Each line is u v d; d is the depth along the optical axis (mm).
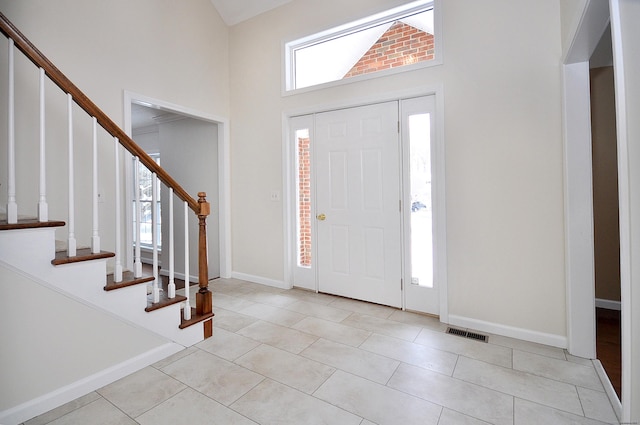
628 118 1160
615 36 1187
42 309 1663
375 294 3166
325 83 3305
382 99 2980
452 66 2637
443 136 2678
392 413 1637
